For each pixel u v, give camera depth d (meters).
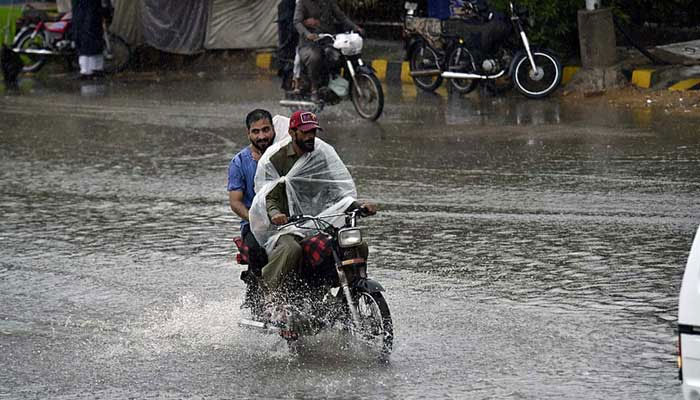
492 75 41.25
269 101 44.31
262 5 54.91
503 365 14.55
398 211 24.39
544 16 42.44
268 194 15.37
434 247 21.28
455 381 14.00
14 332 17.00
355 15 55.81
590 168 27.73
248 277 16.12
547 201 24.47
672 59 41.34
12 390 14.36
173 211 25.72
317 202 15.56
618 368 14.23
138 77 54.94
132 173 30.58
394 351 15.31
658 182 25.69
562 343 15.37
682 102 37.16
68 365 15.33
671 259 19.55
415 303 17.64
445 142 32.78
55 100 47.25
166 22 56.06
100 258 21.66
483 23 41.25
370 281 15.01
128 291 19.25
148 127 38.84
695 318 10.87
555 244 20.97
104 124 39.94
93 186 29.00
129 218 25.16
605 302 17.27
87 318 17.69
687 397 10.98
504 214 23.56
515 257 20.25
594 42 40.41
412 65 45.03
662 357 14.61
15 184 29.67
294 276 15.24
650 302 17.16
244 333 16.56
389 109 40.28
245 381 14.38
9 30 64.19
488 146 31.70
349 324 15.27
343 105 42.09
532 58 40.19
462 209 24.25
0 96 49.19
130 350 15.92
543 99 40.31
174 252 21.94
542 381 13.85
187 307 18.12
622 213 23.00
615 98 38.94
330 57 37.66
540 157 29.56
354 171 29.06
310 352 15.52
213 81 52.09
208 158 32.44
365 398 13.54
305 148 15.31
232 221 24.55
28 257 21.94
